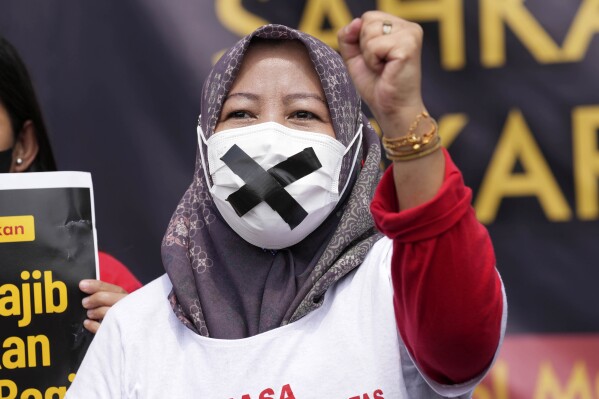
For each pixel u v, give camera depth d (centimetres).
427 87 534
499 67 530
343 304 318
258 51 343
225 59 347
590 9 525
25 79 430
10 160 428
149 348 328
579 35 526
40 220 378
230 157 332
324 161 333
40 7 548
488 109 531
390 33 267
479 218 530
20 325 372
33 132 435
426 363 286
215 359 318
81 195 383
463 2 533
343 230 332
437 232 265
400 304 284
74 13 547
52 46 546
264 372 311
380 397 300
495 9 530
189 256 349
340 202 347
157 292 347
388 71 264
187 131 543
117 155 545
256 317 331
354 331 311
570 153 526
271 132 331
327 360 308
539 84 528
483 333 272
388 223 269
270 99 337
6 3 548
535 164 527
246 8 542
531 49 529
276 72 339
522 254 527
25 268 374
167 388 318
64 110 545
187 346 325
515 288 527
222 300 337
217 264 346
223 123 345
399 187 272
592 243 524
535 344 525
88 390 329
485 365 284
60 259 377
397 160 269
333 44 539
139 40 545
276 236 332
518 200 529
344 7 539
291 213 329
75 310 375
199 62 542
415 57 264
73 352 373
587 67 525
